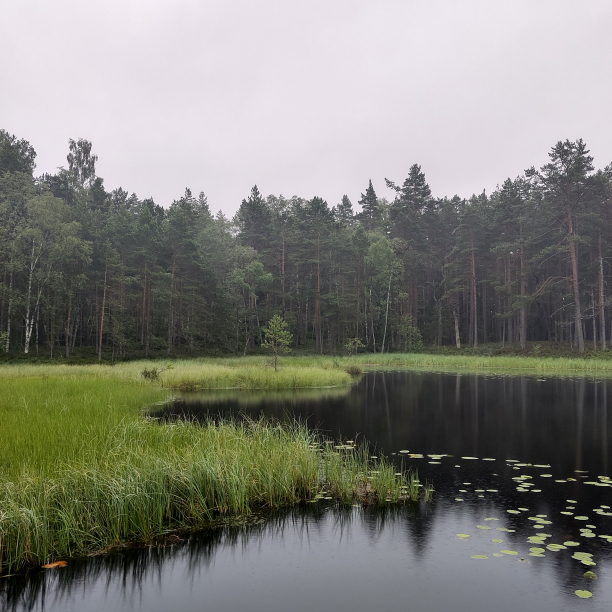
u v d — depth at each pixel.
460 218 59.19
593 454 9.20
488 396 18.52
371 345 62.91
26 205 42.06
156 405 15.05
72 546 5.08
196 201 72.19
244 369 25.50
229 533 5.43
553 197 46.75
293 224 65.44
